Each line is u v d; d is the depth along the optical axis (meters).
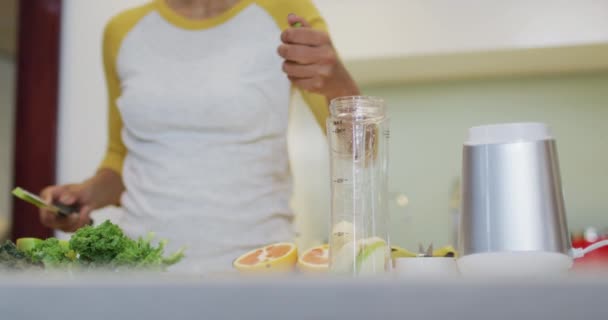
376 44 2.34
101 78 2.53
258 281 0.38
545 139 0.72
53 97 2.49
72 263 0.75
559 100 2.57
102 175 1.52
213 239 1.33
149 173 1.39
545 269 0.69
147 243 0.80
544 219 0.70
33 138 2.47
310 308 0.37
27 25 2.50
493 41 2.28
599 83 2.55
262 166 1.39
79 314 0.39
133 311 0.38
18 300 0.39
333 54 1.09
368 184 0.74
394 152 2.66
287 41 1.08
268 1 1.44
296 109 2.80
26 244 0.82
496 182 0.71
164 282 0.38
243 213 1.35
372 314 0.37
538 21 2.27
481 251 0.71
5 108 2.49
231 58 1.40
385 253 0.73
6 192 2.46
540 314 0.36
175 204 1.35
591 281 0.35
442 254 0.95
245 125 1.37
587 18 2.25
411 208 2.61
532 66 2.48
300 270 0.88
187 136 1.38
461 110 2.62
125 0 2.54
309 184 2.76
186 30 1.46
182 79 1.41
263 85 1.39
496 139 0.72
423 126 2.64
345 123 0.75
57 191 1.38
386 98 2.68
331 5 2.37
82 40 2.55
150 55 1.47
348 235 0.73
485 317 0.36
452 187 2.59
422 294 0.36
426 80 2.63
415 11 2.32
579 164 2.54
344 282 0.37
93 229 0.76
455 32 2.30
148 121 1.40
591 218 2.52
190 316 0.38
